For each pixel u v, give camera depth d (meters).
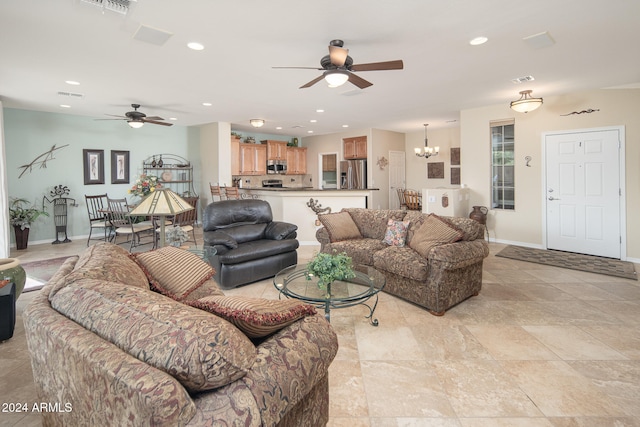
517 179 5.90
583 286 3.81
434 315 3.05
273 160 9.55
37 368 1.29
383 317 3.03
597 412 1.80
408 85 4.73
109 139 7.20
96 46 3.26
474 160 6.37
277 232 4.27
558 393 1.96
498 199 6.21
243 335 1.08
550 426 1.70
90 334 1.06
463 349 2.47
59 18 2.71
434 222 3.52
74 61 3.66
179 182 7.80
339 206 6.14
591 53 3.56
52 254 5.56
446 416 1.78
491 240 6.29
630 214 4.83
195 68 3.90
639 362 2.28
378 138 9.13
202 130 8.12
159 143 7.84
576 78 4.44
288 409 1.11
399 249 3.56
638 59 3.73
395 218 4.11
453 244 3.18
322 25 2.86
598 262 4.79
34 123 6.32
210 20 2.75
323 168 10.34
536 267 4.59
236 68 3.90
